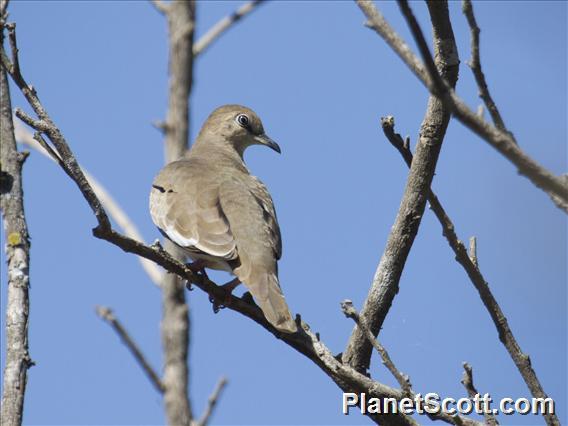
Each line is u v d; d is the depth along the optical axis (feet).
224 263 43.01
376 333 39.37
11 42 32.30
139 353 35.73
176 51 49.44
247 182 47.57
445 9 33.37
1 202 31.71
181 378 39.91
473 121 22.86
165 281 42.24
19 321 29.94
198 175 46.93
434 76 22.53
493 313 34.53
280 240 44.47
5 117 32.83
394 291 39.14
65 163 32.27
